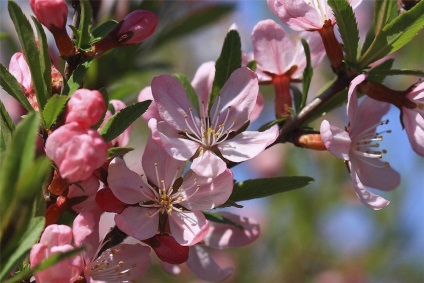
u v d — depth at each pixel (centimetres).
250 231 32
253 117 32
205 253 33
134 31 30
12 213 25
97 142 27
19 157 24
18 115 34
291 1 31
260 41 33
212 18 37
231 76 31
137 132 42
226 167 29
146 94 31
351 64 30
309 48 32
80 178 27
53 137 27
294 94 32
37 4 29
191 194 29
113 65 35
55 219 29
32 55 28
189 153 30
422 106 31
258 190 30
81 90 27
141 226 29
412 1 31
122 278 29
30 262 26
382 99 31
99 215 29
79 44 29
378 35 30
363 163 33
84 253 28
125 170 29
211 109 30
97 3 35
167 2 37
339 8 30
